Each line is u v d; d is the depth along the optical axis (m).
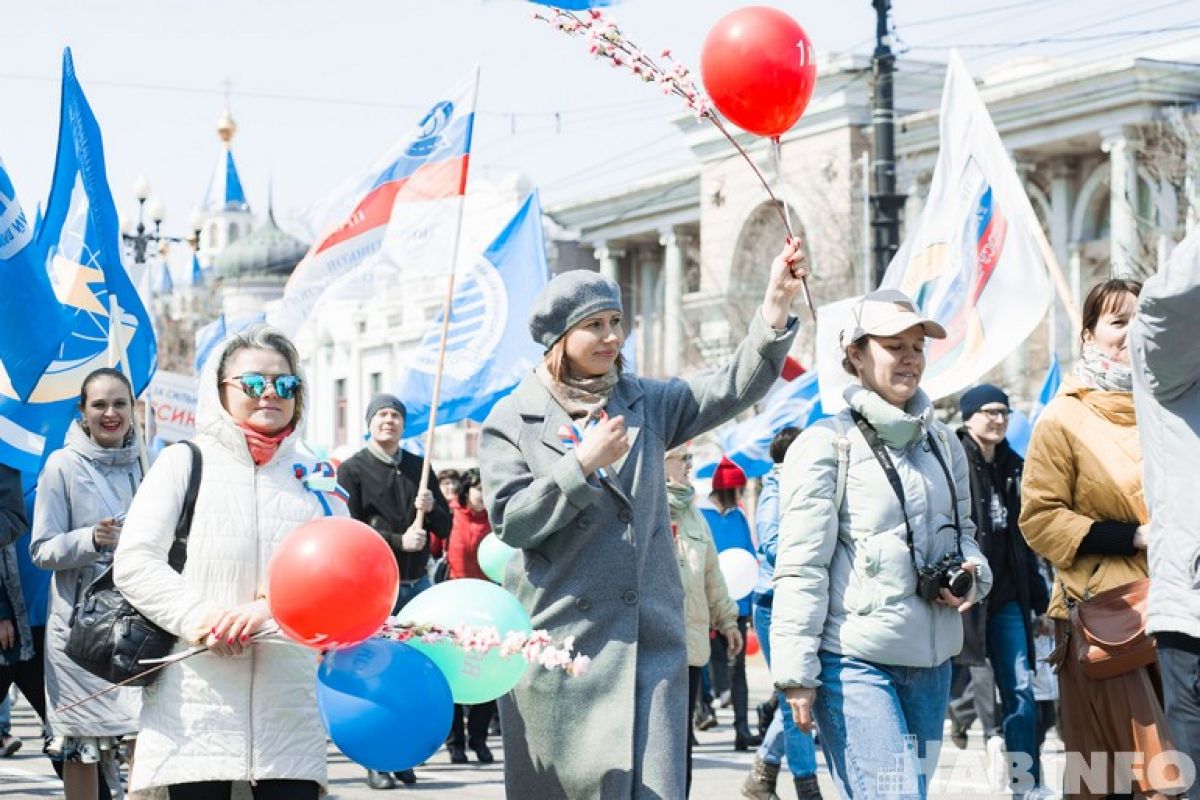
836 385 12.80
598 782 6.49
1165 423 6.52
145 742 6.35
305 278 14.09
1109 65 48.00
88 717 9.37
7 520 9.88
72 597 9.39
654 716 6.56
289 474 6.59
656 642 6.71
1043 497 7.66
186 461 6.43
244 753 6.27
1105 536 7.49
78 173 11.38
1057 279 11.58
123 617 6.39
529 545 6.59
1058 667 7.74
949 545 7.21
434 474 13.96
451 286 12.99
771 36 6.92
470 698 6.57
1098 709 7.52
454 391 16.19
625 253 72.31
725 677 17.83
